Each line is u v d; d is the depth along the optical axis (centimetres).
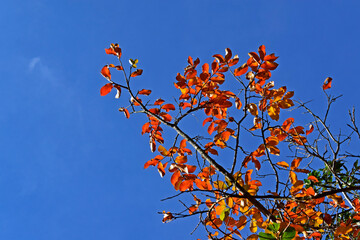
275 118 336
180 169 325
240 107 346
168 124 336
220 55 328
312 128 356
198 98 340
